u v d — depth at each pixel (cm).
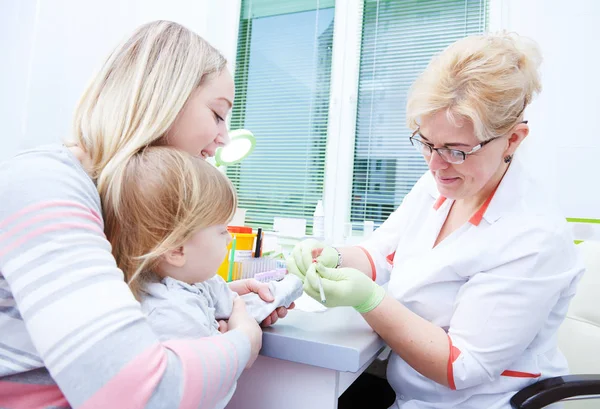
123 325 42
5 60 128
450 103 76
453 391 85
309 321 85
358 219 194
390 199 189
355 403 123
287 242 188
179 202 57
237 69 217
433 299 90
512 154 91
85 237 45
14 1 127
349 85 195
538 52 85
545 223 83
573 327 113
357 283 79
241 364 53
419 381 88
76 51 138
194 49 68
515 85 76
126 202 56
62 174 49
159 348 44
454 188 87
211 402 48
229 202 63
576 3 152
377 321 78
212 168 64
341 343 69
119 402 40
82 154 61
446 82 77
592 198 147
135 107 61
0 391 48
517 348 76
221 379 49
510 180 92
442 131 78
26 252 42
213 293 72
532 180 95
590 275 114
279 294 81
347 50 196
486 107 74
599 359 105
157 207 56
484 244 84
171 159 59
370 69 196
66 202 46
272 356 73
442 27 186
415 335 76
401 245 110
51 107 132
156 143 65
